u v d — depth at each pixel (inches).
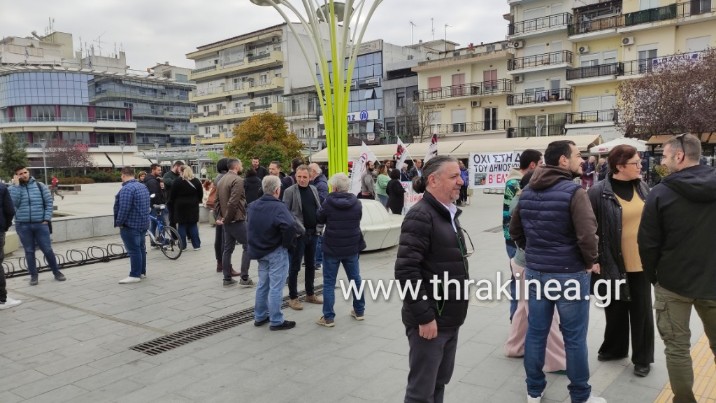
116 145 2970.0
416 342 119.6
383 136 1849.2
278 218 215.3
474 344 193.0
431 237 117.2
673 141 129.1
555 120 1499.8
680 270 126.0
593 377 160.4
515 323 177.3
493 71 1626.5
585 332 137.9
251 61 2370.8
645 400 143.9
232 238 299.7
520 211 145.1
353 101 2007.9
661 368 166.4
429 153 530.9
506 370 169.0
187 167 401.1
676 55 1120.8
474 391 153.9
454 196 120.5
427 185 121.1
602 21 1385.3
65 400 159.0
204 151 1715.1
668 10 1273.4
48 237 318.3
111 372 179.6
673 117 930.1
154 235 450.9
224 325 229.3
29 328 230.1
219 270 340.8
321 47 434.0
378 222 390.9
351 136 1995.6
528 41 1553.9
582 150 1045.2
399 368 174.2
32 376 177.8
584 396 138.6
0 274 261.9
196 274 335.6
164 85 3476.9
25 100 2800.2
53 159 2354.8
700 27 1254.3
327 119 432.8
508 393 152.3
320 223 225.6
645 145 910.4
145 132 3376.0
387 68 1913.1
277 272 219.6
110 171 2522.1
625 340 170.4
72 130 2883.9
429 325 114.7
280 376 170.7
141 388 165.6
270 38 2327.8
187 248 436.5
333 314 222.5
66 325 233.5
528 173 171.3
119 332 222.7
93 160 2642.7
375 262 356.2
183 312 250.7
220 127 2571.4
